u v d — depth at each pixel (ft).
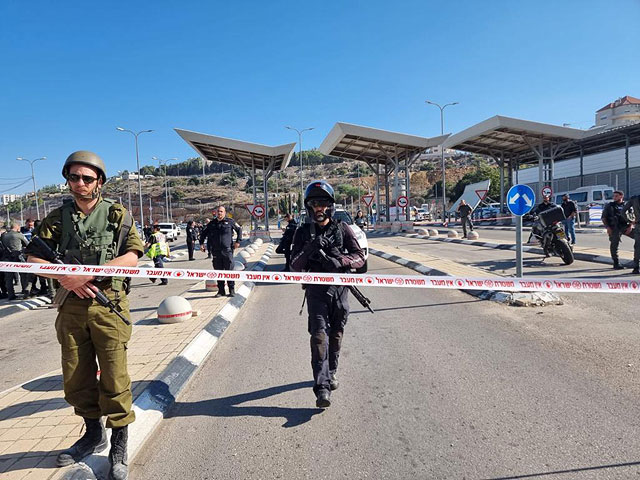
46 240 9.46
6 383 16.53
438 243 65.51
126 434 9.36
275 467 9.53
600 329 18.25
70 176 9.28
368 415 11.70
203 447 10.53
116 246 9.66
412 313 22.82
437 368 14.84
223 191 379.14
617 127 91.35
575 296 24.41
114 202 10.05
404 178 114.62
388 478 8.91
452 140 97.86
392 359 16.01
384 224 111.04
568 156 125.18
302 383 14.21
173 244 118.73
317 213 12.62
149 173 567.18
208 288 32.48
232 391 13.93
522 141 99.25
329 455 9.88
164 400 12.90
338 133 91.35
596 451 9.46
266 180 100.78
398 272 38.60
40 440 10.68
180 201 337.31
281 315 24.70
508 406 11.76
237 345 19.19
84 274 8.90
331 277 11.72
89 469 9.41
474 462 9.30
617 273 30.78
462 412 11.57
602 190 88.89
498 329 19.06
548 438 10.07
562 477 8.63
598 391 12.39
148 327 21.54
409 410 11.85
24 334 25.11
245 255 55.52
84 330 9.32
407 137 91.30
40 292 38.91
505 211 112.47
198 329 20.53
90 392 9.60
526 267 35.65
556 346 16.43
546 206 38.19
